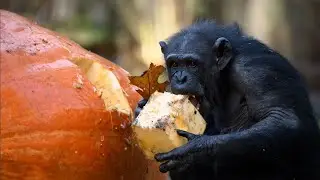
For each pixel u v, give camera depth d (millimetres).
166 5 29094
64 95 8727
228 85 11289
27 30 9266
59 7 34500
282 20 32812
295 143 10227
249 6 31969
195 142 8977
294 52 36031
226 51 11148
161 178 10836
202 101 11164
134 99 9969
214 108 11531
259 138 9633
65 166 8625
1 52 8727
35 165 8477
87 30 32688
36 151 8453
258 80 10695
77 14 34219
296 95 10680
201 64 11016
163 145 8891
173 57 11117
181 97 9070
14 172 8430
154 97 9039
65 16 33719
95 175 8867
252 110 10664
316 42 37406
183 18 29203
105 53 32656
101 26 33625
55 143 8523
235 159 10328
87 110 8797
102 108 8992
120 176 9203
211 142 9141
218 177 11094
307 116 10695
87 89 9000
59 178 8625
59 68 8945
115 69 10070
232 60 11141
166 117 8773
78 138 8672
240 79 10891
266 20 31969
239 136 9484
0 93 8461
